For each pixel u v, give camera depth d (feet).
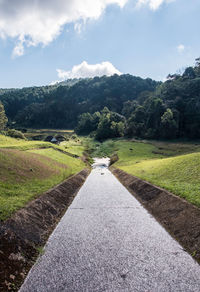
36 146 161.17
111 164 193.98
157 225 37.45
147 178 75.00
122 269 23.63
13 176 57.11
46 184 61.31
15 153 87.20
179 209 38.55
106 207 50.90
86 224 38.45
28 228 31.24
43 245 29.43
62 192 60.39
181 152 218.59
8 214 31.45
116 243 30.22
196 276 22.35
